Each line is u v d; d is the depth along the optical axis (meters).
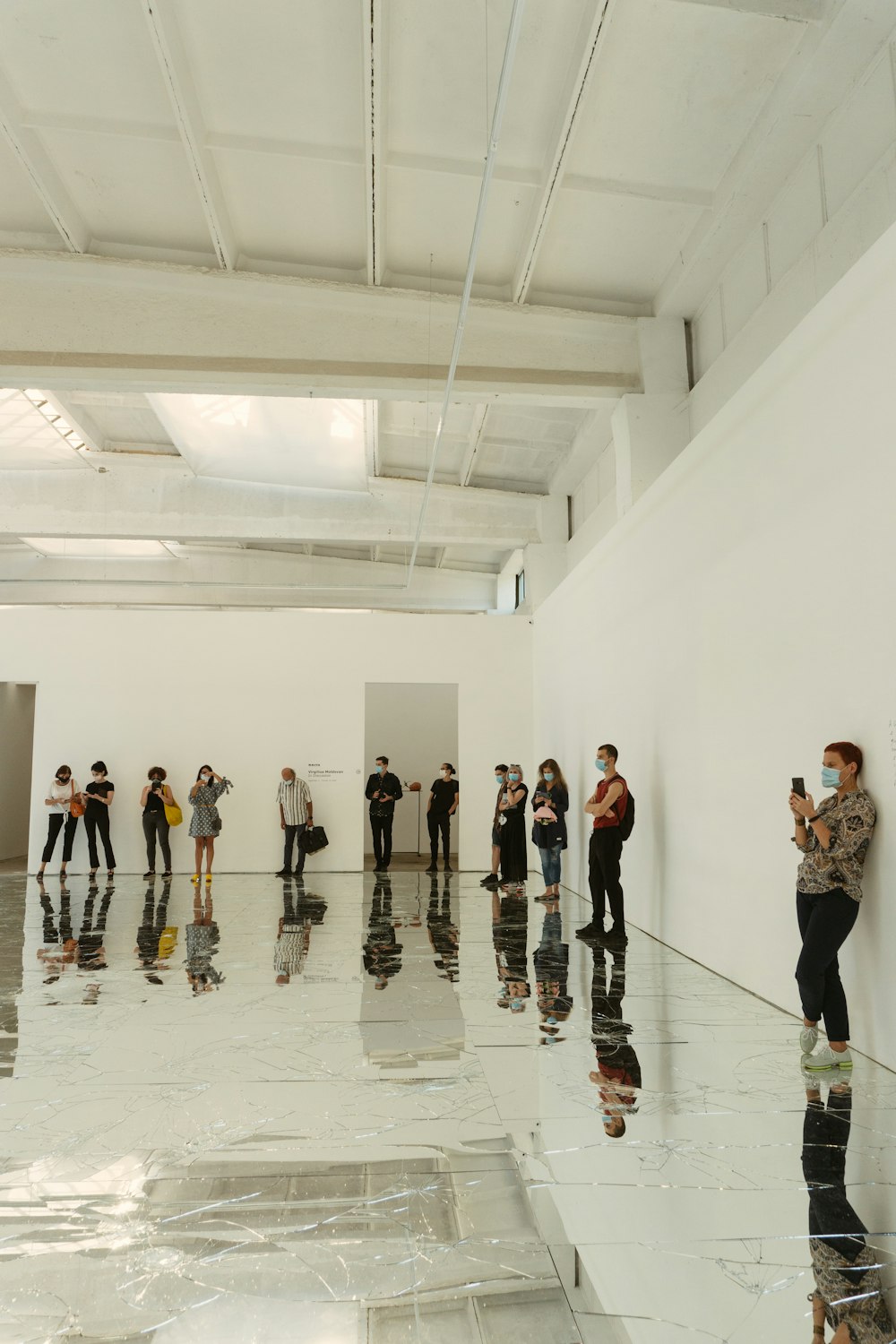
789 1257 2.28
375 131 6.05
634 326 8.46
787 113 5.78
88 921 8.11
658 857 7.05
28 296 7.81
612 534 8.33
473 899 9.76
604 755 7.27
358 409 10.54
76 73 5.94
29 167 6.57
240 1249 2.36
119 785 12.62
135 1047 4.14
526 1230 2.44
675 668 6.61
